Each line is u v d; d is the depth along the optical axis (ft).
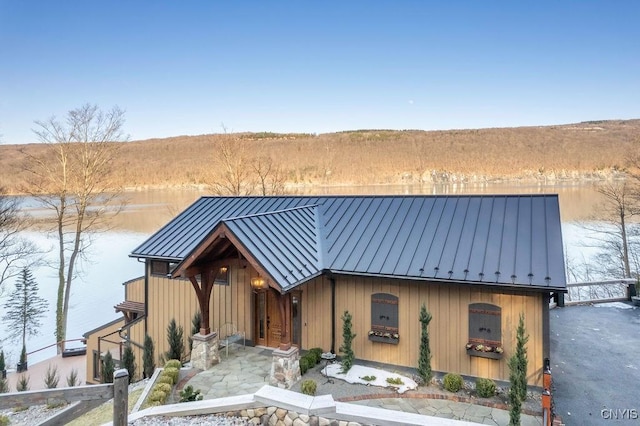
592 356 45.06
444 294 39.81
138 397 38.63
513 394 30.01
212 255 42.78
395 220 48.73
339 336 44.52
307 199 57.93
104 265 121.49
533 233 41.16
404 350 41.52
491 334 38.06
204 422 28.40
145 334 56.34
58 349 81.97
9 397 20.49
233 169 130.82
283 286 36.06
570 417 33.27
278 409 28.14
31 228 111.96
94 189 96.07
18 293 90.79
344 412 26.71
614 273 102.99
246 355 46.03
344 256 44.55
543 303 36.09
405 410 33.78
